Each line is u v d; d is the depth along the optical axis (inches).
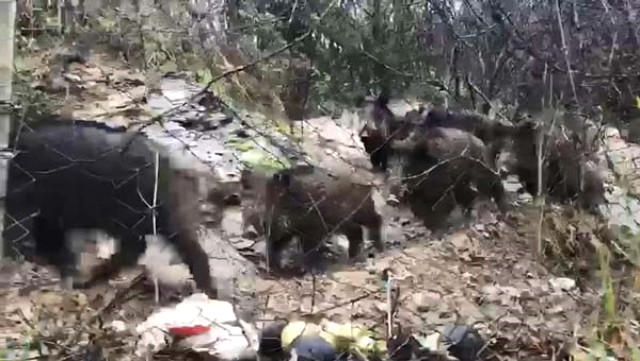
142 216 142.6
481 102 191.8
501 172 183.6
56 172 142.4
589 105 172.6
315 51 202.8
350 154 192.2
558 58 171.0
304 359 107.5
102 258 141.1
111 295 132.2
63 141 143.9
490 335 121.8
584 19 177.6
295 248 156.8
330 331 115.1
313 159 181.3
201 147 172.2
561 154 169.2
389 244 167.3
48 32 211.8
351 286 144.0
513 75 183.3
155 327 117.7
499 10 177.9
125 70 204.7
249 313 126.4
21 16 207.0
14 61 159.5
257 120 196.2
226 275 142.7
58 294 133.1
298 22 201.8
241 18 218.1
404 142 184.7
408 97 200.5
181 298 133.0
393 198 180.7
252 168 164.9
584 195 165.2
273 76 209.0
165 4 231.8
